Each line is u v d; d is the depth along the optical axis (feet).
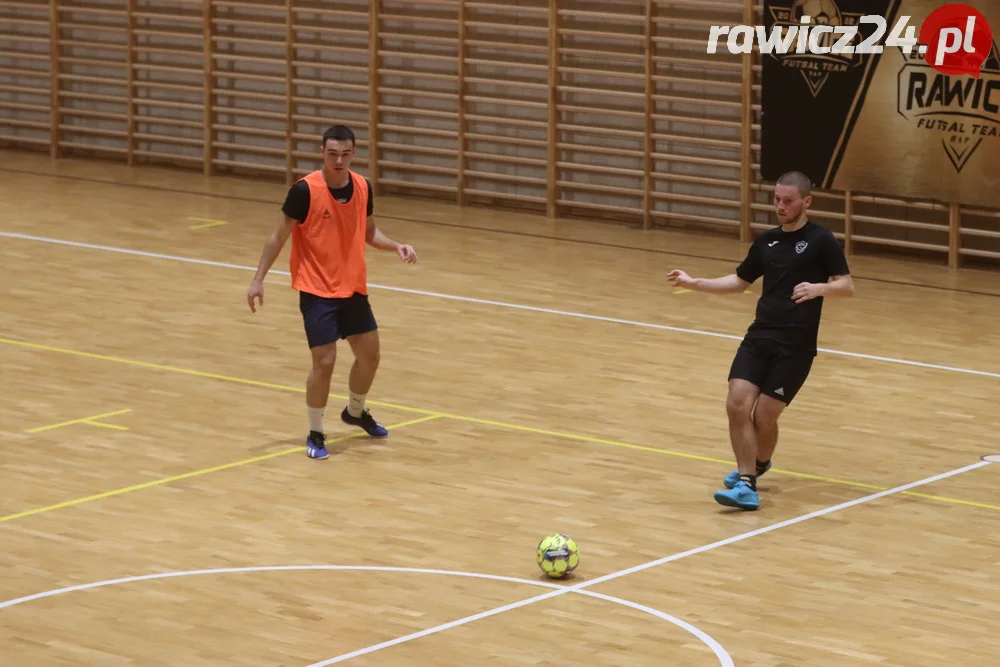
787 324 34.86
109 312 53.67
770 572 30.68
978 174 61.87
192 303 55.26
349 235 38.14
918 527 33.58
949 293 59.00
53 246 65.05
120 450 38.58
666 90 70.64
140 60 86.84
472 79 75.61
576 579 30.17
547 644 26.76
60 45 88.99
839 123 64.85
